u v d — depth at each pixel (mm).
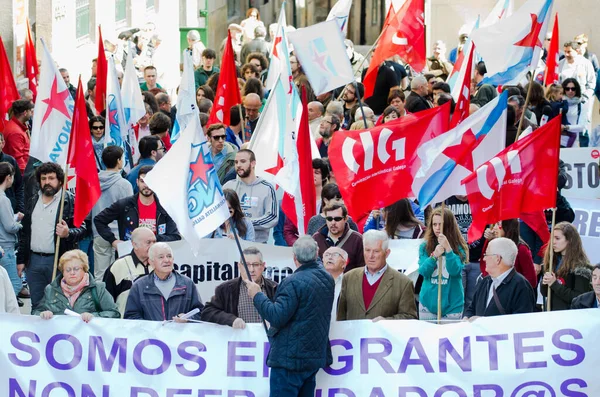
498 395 10914
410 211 13844
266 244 13508
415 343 11031
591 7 31484
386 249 11484
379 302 11453
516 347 10914
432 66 27062
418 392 11016
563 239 12719
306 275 10586
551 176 11531
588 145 24453
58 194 14352
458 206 14219
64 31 25172
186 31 34469
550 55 21734
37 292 14461
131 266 12820
